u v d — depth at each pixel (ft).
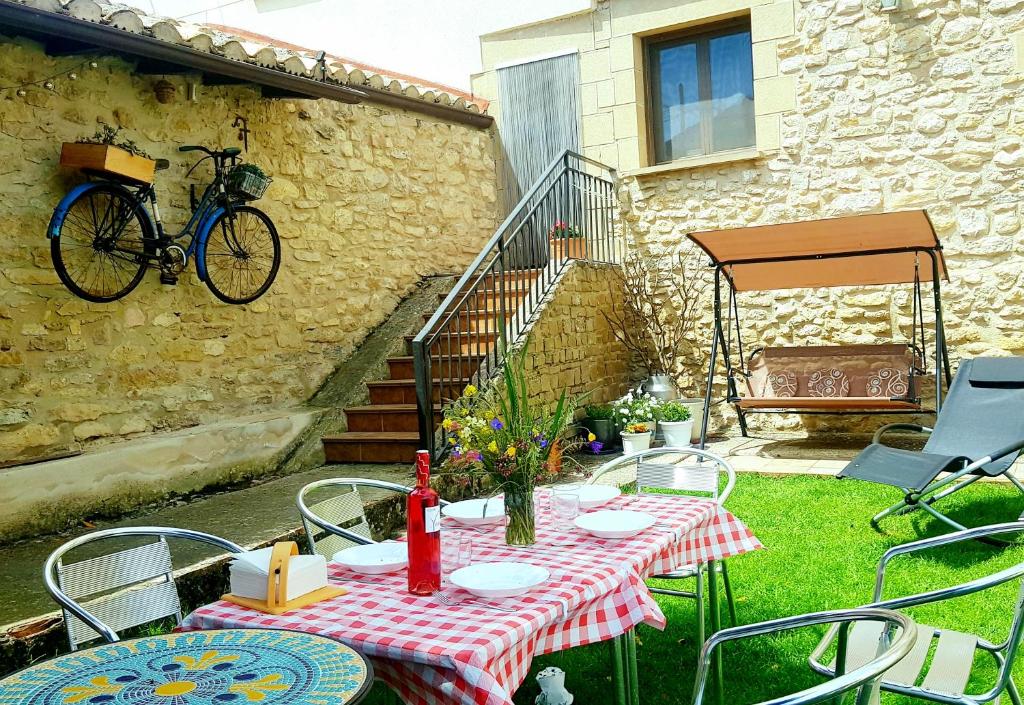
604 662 10.62
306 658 5.67
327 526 9.70
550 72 29.55
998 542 13.97
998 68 23.21
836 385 23.81
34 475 15.69
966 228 23.75
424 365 18.49
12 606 11.46
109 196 17.87
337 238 23.90
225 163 20.18
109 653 5.90
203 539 8.46
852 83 24.99
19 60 16.44
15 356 16.25
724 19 27.27
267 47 19.35
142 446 17.62
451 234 28.32
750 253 22.34
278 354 22.00
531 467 8.37
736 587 12.78
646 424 23.59
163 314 19.08
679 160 28.50
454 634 5.99
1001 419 16.51
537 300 23.18
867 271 23.41
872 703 5.37
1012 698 7.45
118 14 15.97
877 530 15.16
